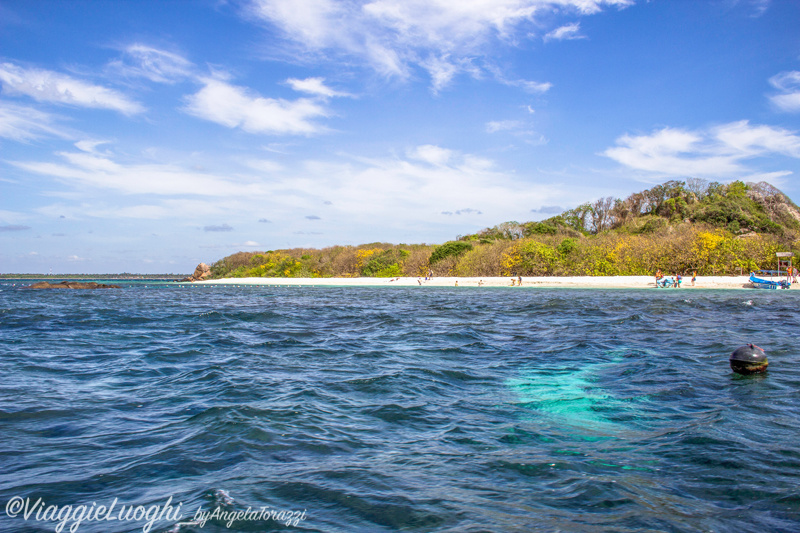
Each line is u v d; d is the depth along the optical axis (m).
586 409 6.96
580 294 36.03
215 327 17.44
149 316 21.62
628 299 29.97
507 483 4.39
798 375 9.05
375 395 7.70
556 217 96.81
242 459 4.91
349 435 5.75
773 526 3.60
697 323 17.30
